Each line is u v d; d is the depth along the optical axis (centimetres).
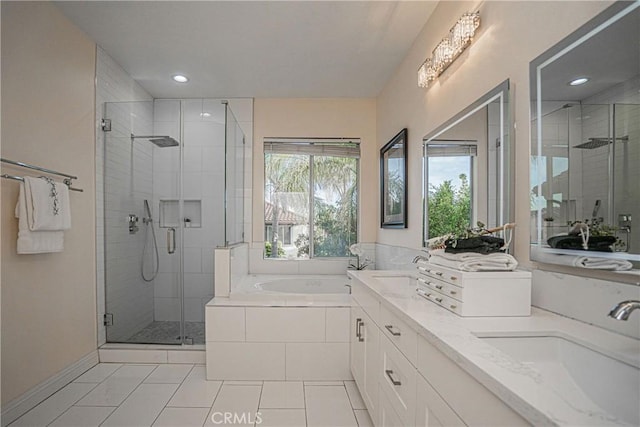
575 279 110
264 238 396
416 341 117
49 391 222
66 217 222
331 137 398
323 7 228
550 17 123
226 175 322
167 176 331
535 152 128
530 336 101
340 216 411
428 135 238
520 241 139
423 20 242
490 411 73
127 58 300
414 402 119
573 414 56
